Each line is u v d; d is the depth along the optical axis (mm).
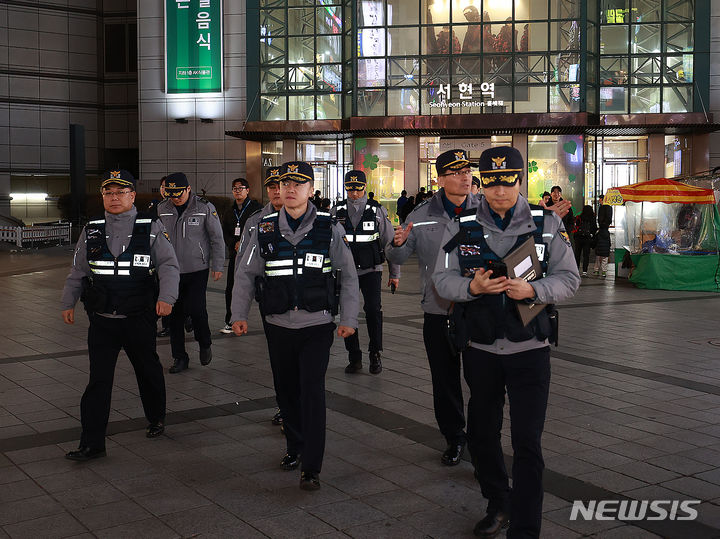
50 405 5973
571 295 3432
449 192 4676
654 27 27922
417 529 3705
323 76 29344
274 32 29656
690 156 28516
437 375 4617
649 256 14195
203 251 7242
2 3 36562
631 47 27984
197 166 31297
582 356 7863
